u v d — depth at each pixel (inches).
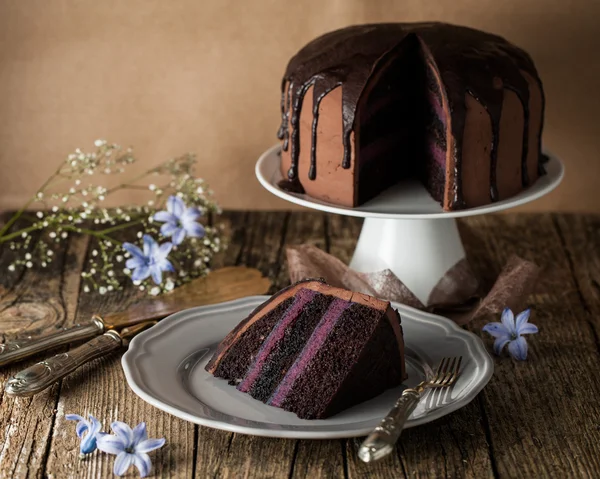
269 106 44.5
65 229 44.0
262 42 43.6
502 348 35.5
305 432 30.3
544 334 36.8
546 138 44.4
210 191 43.1
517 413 32.9
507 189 37.5
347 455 31.2
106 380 34.2
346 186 37.3
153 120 44.8
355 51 37.3
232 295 38.7
